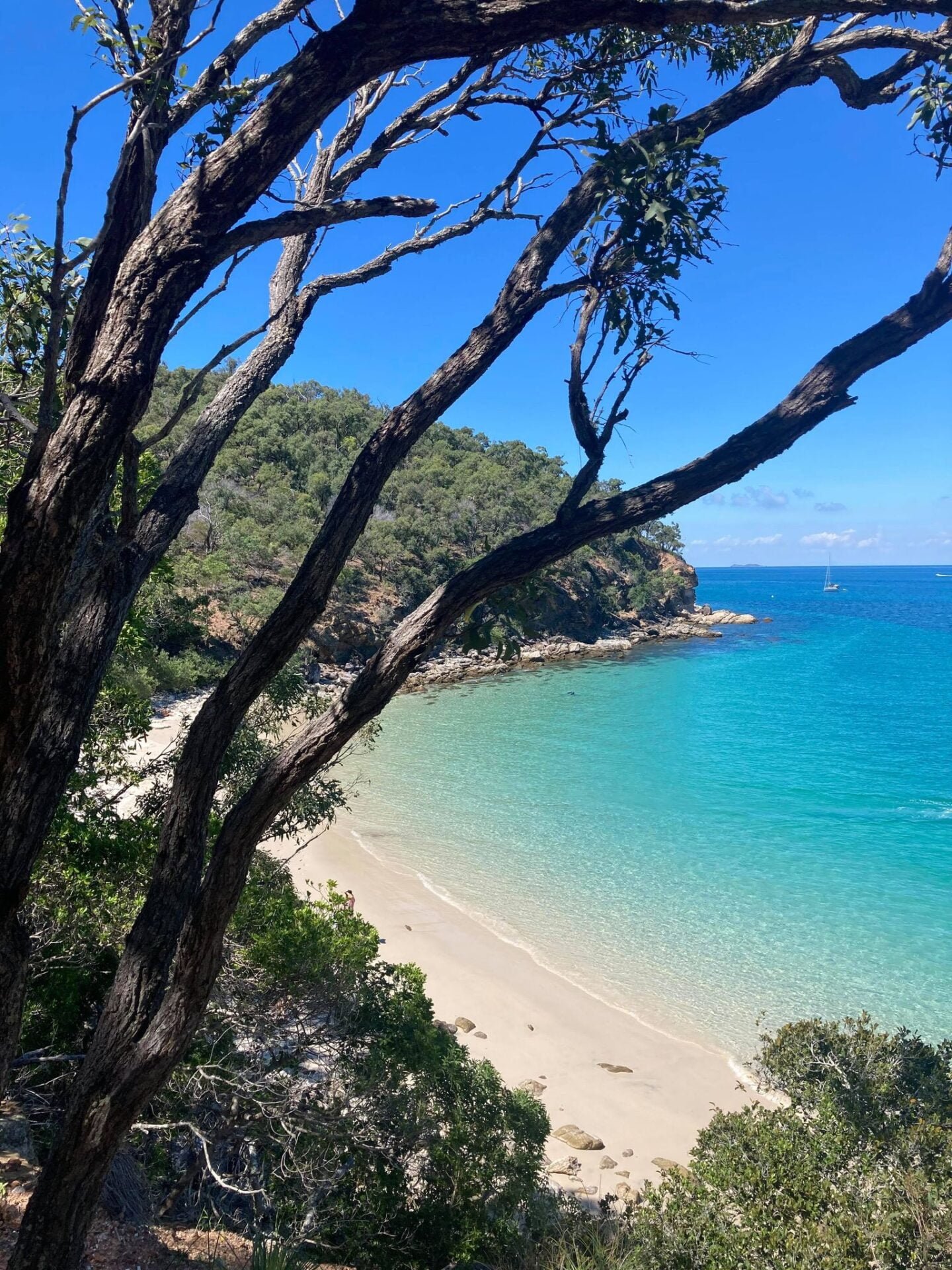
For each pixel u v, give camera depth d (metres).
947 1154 5.95
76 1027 7.45
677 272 3.02
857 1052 7.93
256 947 8.05
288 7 2.93
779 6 2.75
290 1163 7.44
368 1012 8.77
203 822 3.38
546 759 35.53
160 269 2.64
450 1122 8.35
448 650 63.38
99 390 2.54
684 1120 12.12
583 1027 14.48
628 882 21.55
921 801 29.69
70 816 7.86
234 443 72.44
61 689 3.05
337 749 3.19
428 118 4.41
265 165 2.68
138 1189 6.77
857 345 3.31
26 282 4.53
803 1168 5.96
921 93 3.66
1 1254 4.70
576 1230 7.23
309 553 3.31
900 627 103.25
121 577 3.38
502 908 19.62
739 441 3.28
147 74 2.60
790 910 19.80
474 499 78.19
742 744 39.25
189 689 40.84
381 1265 7.12
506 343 3.44
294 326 4.54
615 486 48.75
